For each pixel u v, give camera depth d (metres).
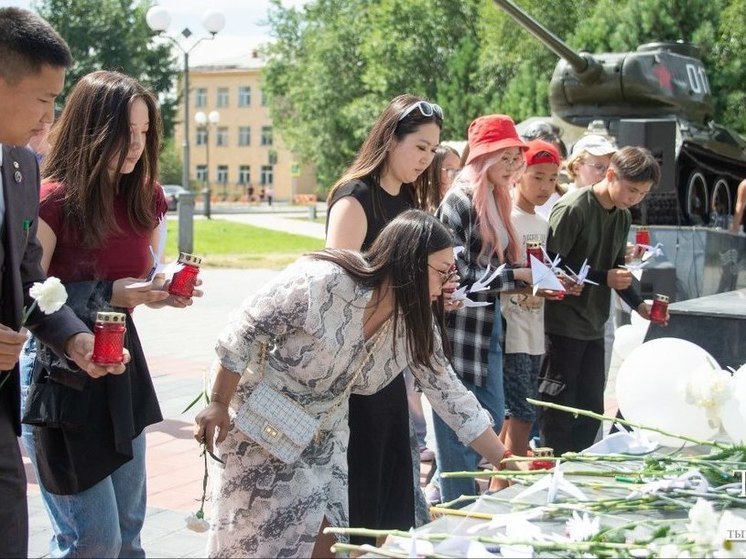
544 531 2.64
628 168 5.01
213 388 3.08
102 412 3.21
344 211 3.77
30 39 2.83
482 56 28.52
